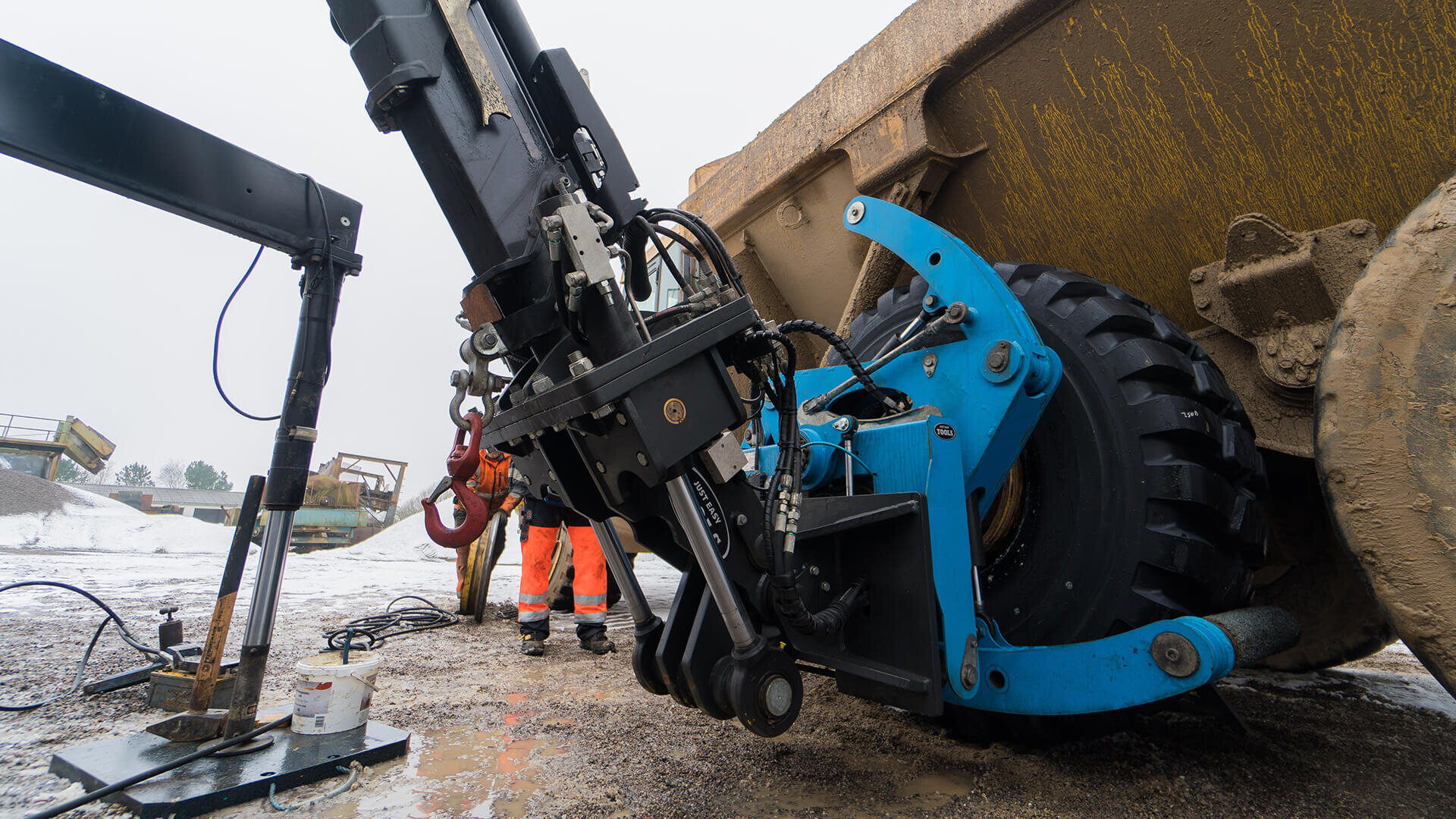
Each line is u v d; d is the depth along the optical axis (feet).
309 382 6.54
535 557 11.40
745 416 4.84
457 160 4.85
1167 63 6.79
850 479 6.32
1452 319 3.89
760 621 5.28
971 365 6.06
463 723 7.32
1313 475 8.75
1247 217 6.64
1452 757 6.31
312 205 6.75
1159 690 5.10
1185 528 5.66
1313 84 6.21
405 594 20.07
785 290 12.19
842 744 6.59
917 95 8.34
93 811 4.93
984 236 9.15
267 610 6.24
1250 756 6.27
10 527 49.98
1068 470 6.40
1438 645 3.77
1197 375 6.24
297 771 5.50
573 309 4.56
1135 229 7.92
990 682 6.04
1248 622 5.38
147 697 7.68
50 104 5.31
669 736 6.87
